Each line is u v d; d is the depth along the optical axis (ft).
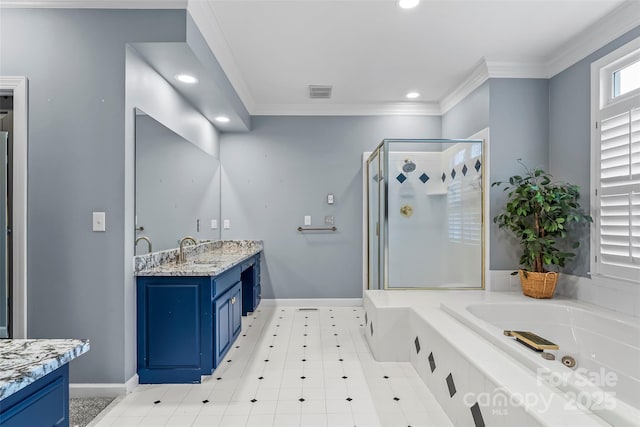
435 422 6.34
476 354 5.90
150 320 7.86
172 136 9.91
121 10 7.50
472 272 11.27
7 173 7.48
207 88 9.96
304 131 14.89
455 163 11.28
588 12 8.14
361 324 12.30
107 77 7.47
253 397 7.26
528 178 10.08
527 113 10.79
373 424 6.28
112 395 7.33
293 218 14.90
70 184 7.41
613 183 8.41
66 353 3.08
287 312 13.89
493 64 10.59
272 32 9.04
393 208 11.30
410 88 12.87
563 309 8.85
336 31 8.99
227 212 14.88
